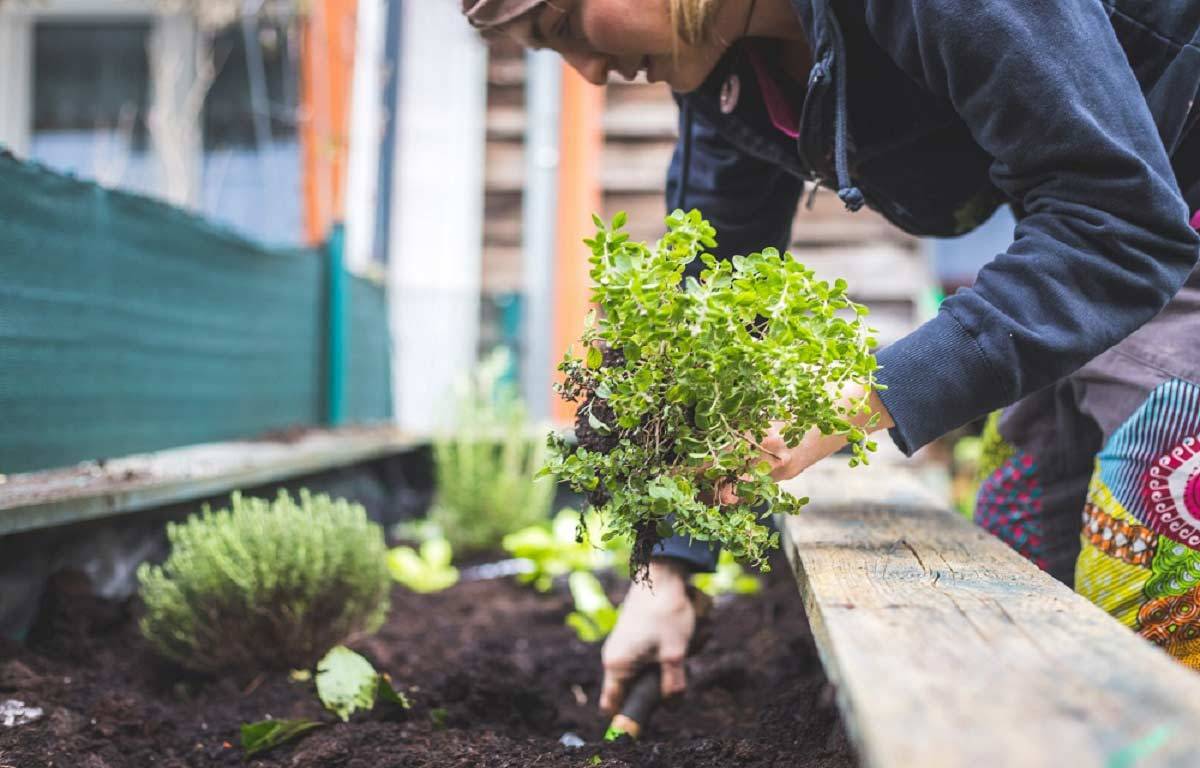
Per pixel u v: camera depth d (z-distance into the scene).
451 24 6.27
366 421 5.45
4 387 2.40
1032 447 2.00
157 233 3.21
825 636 0.99
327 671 2.00
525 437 4.62
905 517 1.84
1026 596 1.11
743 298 1.23
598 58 1.62
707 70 1.63
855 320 1.28
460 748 1.73
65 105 7.02
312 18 5.17
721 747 1.67
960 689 0.76
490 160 6.34
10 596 2.17
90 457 2.81
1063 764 0.62
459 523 4.38
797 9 1.45
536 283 6.10
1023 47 1.20
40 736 1.77
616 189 6.14
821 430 1.26
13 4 6.60
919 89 1.53
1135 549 1.52
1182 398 1.46
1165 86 1.37
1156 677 0.79
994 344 1.21
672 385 1.27
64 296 2.66
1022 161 1.24
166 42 6.76
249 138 6.68
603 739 1.92
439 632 2.98
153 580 2.36
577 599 3.16
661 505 1.25
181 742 1.93
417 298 6.12
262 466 2.96
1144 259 1.19
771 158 1.77
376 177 6.02
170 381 3.32
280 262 4.37
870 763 0.66
